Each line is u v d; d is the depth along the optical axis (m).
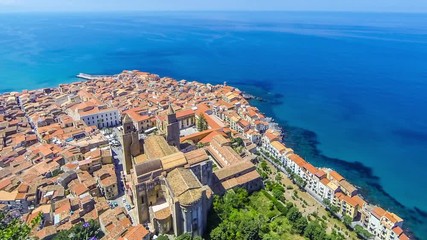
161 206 115.25
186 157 131.88
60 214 121.88
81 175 146.88
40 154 167.38
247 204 137.38
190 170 122.75
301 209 140.25
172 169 120.44
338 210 137.62
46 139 184.75
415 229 135.12
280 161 177.12
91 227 113.12
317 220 133.00
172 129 150.50
